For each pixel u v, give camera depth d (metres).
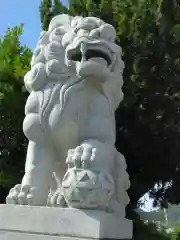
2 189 6.50
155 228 6.35
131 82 5.95
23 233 2.58
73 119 2.78
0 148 6.64
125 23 6.02
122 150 6.27
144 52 5.94
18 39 7.10
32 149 2.82
